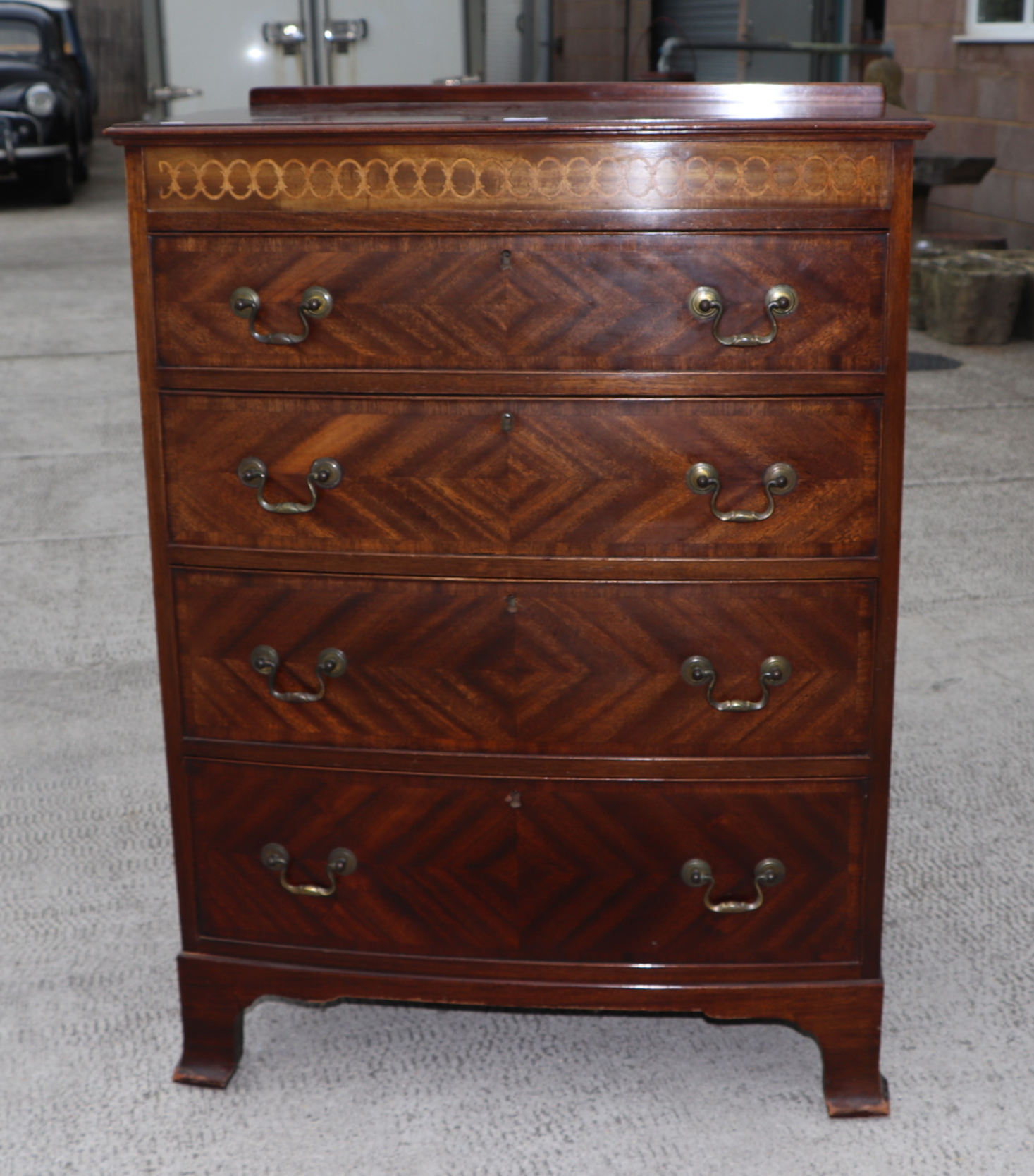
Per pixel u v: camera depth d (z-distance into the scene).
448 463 1.60
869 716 1.66
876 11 10.65
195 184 1.56
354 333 1.57
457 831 1.73
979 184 7.33
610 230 1.51
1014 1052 1.88
